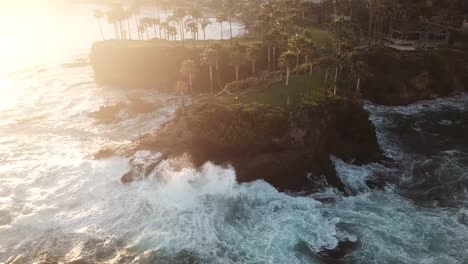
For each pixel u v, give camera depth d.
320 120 70.69
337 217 59.12
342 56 82.25
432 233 56.06
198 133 69.44
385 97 102.44
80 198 62.59
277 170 65.81
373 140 75.06
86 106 103.81
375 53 106.75
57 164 72.62
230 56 104.38
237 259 51.09
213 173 65.56
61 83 121.69
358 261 50.97
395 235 55.56
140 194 63.16
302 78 89.94
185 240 54.09
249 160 66.75
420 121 93.81
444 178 70.19
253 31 145.62
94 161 72.25
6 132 87.56
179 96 108.94
